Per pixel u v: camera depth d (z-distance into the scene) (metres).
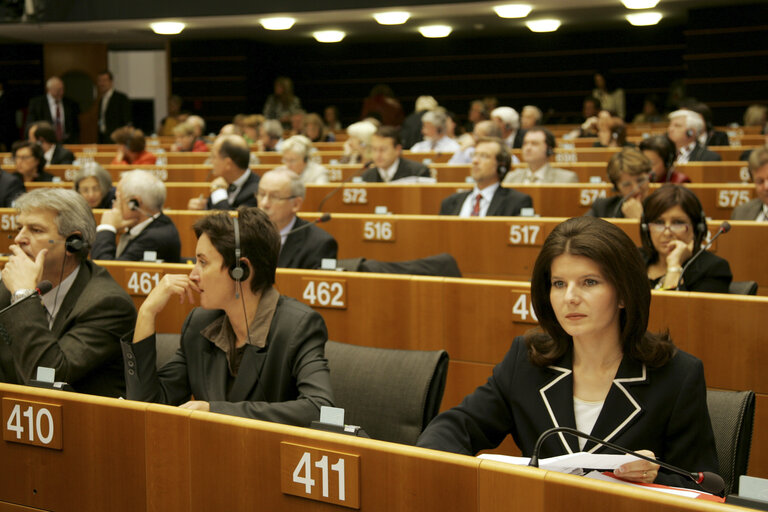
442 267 3.46
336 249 3.96
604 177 6.85
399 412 2.13
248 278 2.01
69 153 8.86
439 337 3.07
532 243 4.26
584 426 1.64
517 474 1.19
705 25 13.60
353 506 1.32
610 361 1.64
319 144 10.04
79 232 2.32
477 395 1.75
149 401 1.96
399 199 6.02
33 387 1.66
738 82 13.54
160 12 12.40
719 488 1.44
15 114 15.88
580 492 1.14
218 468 1.44
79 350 2.22
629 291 1.54
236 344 2.07
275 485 1.39
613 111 9.77
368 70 17.38
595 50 16.05
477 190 5.01
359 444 1.31
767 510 1.18
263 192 3.87
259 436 1.39
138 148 8.29
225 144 5.37
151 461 1.51
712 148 7.82
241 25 13.65
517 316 2.92
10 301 2.30
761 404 2.61
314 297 3.25
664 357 1.60
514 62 16.52
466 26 15.12
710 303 2.66
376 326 3.17
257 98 16.70
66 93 15.79
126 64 19.03
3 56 15.80
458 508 1.24
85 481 1.59
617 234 1.55
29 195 2.30
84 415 1.57
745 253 3.95
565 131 12.76
